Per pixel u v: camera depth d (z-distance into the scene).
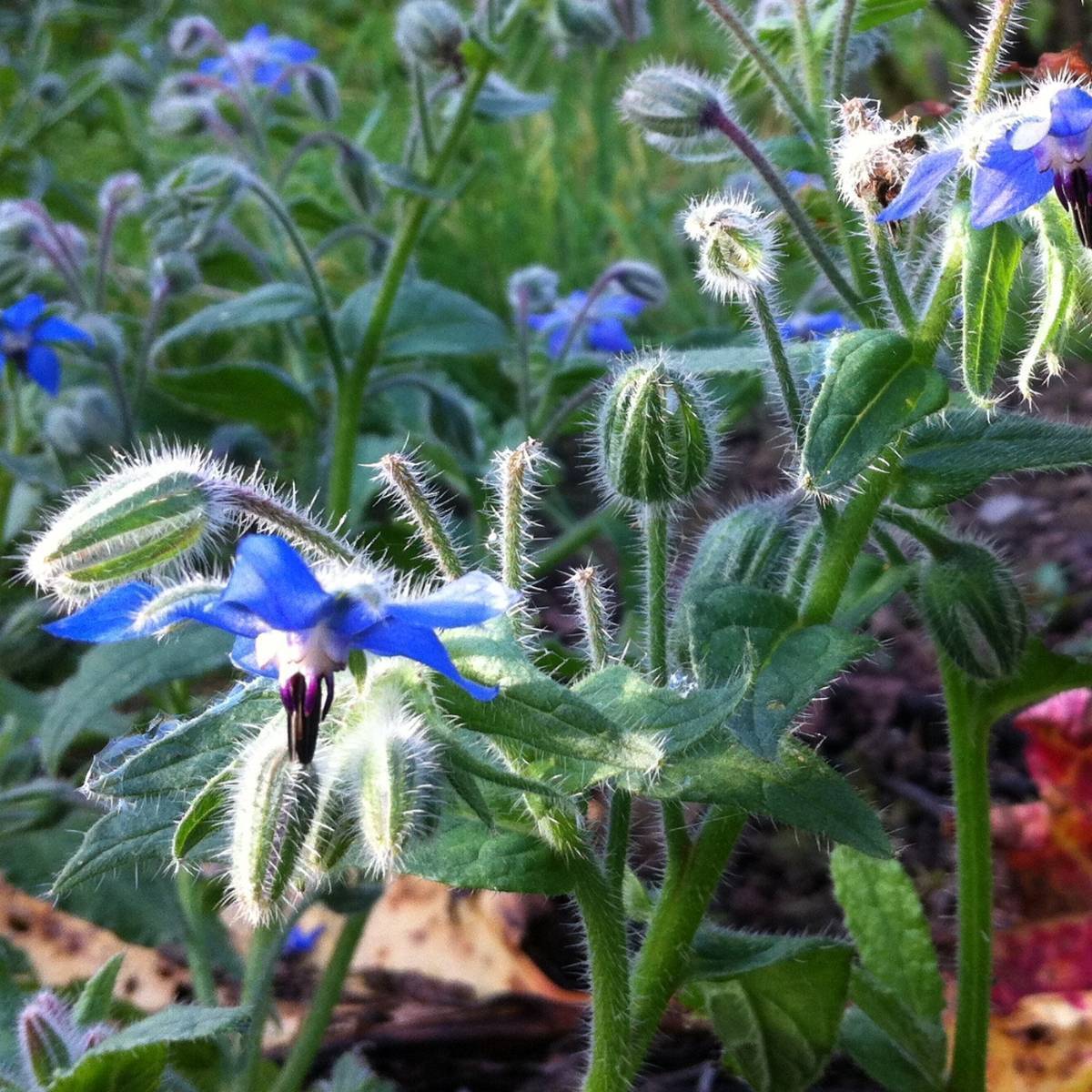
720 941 0.13
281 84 0.29
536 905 0.20
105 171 0.41
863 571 0.15
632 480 0.12
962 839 0.15
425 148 0.23
